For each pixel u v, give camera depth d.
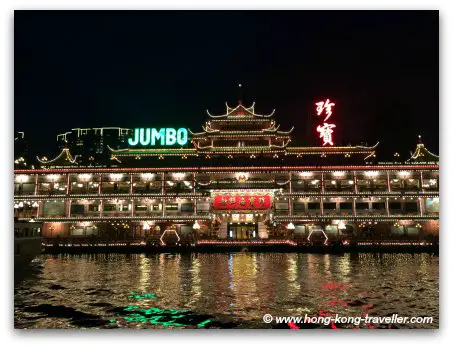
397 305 29.52
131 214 79.88
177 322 25.38
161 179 80.81
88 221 79.19
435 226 77.75
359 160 83.19
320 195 78.94
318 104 87.81
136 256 63.06
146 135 88.00
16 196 79.62
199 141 89.31
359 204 79.75
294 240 73.38
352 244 65.19
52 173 80.94
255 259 57.69
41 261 56.56
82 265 51.59
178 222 78.88
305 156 85.12
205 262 54.03
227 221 78.62
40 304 30.12
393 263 52.50
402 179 80.19
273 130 86.19
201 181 80.88
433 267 48.56
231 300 30.88
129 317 26.58
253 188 76.94
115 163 86.44
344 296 32.25
